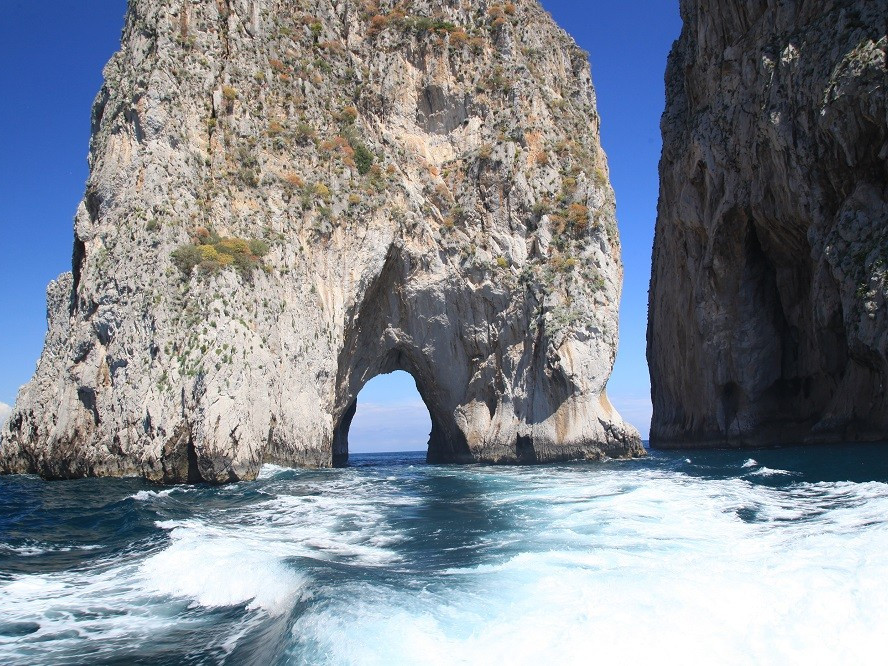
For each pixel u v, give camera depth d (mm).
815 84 41188
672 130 62531
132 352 31516
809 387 49781
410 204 45469
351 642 7879
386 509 20953
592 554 12906
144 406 30359
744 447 51875
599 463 40438
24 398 36469
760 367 51969
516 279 46000
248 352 31688
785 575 10086
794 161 43312
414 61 50875
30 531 17922
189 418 29234
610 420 43375
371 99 48438
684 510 18453
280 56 43375
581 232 46531
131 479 29781
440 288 45781
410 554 14023
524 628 8391
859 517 16109
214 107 38750
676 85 64625
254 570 12109
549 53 54469
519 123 48625
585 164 49500
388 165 45594
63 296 52812
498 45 51562
